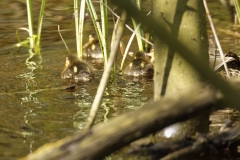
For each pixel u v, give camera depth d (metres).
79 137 6.41
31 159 6.94
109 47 15.67
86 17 19.48
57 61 14.59
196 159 7.62
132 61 13.43
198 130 8.17
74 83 12.43
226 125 8.35
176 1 7.97
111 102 10.77
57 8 21.14
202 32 8.12
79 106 10.48
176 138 8.16
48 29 18.25
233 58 12.31
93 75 13.06
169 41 4.95
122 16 7.51
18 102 10.77
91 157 6.27
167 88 8.23
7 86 12.10
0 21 19.08
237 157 7.61
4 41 16.69
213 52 13.95
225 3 8.50
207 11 7.86
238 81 6.20
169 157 7.57
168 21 8.02
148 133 6.41
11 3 22.02
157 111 6.34
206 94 6.31
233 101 5.45
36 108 10.33
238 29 17.11
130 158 7.66
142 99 11.01
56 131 8.88
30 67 13.94
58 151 6.45
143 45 15.01
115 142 6.29
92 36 16.25
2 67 13.91
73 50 15.78
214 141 7.80
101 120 9.51
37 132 8.85
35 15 20.06
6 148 8.09
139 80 12.77
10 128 9.09
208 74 5.15
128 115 6.40
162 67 8.27
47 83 12.39
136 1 13.15
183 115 6.38
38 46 16.08
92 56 16.03
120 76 13.15
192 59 5.04
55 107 10.41
